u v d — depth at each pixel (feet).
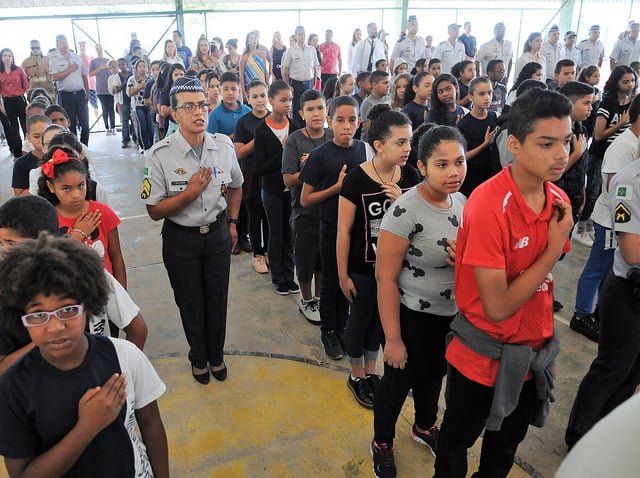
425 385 6.83
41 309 3.36
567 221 4.41
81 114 28.32
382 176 7.20
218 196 8.25
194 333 8.73
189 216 8.01
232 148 8.74
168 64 22.39
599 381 6.93
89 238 6.64
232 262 14.23
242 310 11.60
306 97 10.14
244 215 14.88
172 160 7.84
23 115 26.89
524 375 4.76
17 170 10.17
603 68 41.24
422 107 14.99
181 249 8.13
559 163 4.05
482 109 12.03
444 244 5.72
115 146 30.63
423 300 5.97
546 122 3.98
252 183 13.03
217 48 28.66
